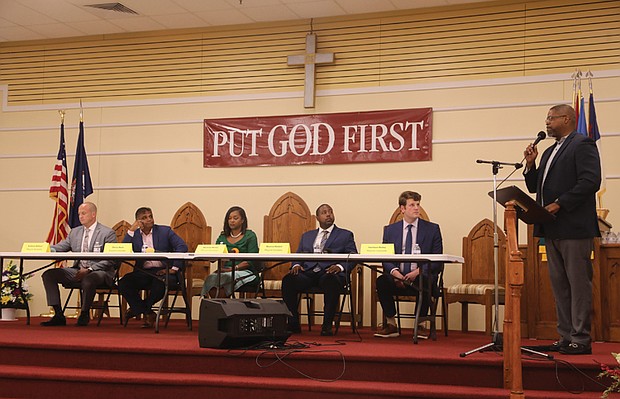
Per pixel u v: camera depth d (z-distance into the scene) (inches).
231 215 244.1
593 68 266.7
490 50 279.1
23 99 332.5
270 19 302.2
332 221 231.8
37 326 239.6
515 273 146.5
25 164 327.9
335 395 155.9
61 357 179.6
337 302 218.5
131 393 164.7
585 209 168.2
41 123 328.8
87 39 328.2
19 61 335.6
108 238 252.2
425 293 213.2
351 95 293.0
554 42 272.2
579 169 168.1
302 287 225.3
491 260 253.0
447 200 277.3
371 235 284.7
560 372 155.9
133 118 318.0
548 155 177.5
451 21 284.8
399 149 284.0
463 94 280.1
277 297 252.8
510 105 273.7
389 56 291.0
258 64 306.5
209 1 283.9
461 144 278.1
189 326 233.5
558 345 173.5
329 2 281.9
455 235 275.0
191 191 307.1
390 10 290.0
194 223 290.8
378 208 285.1
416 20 288.8
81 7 292.7
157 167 312.3
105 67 325.1
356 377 165.2
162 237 245.8
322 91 296.5
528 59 274.4
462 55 282.0
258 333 176.4
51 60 331.6
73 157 323.3
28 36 327.6
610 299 211.2
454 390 152.3
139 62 321.1
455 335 232.5
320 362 167.0
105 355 177.0
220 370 171.0
